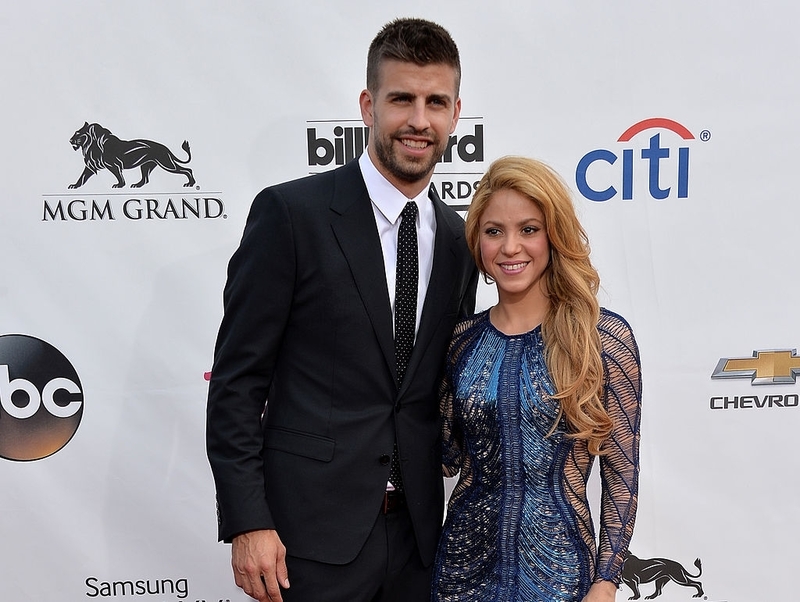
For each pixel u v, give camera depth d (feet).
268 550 3.83
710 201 5.44
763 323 5.54
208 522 5.70
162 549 5.72
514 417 3.87
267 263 3.92
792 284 5.50
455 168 5.42
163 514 5.68
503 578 3.90
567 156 5.40
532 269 3.91
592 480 5.96
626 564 5.80
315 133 5.32
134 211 5.38
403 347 4.16
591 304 3.84
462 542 4.09
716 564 5.77
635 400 3.91
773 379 5.59
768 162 5.39
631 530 3.87
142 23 5.18
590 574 3.84
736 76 5.30
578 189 5.43
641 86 5.32
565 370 3.76
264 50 5.24
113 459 5.62
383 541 4.13
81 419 5.58
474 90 5.32
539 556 3.82
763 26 5.25
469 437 4.03
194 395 5.57
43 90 5.23
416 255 4.16
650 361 5.59
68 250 5.41
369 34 5.22
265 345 3.96
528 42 5.27
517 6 5.24
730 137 5.37
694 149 5.38
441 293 4.24
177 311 5.49
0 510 5.65
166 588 5.76
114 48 5.20
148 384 5.55
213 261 5.44
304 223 3.95
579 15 5.24
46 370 5.51
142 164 5.32
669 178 5.42
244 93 5.27
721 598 5.80
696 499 5.72
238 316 3.98
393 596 4.31
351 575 4.02
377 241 4.08
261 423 4.15
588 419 3.71
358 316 3.97
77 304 5.46
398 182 4.11
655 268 5.50
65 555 5.70
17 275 5.41
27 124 5.26
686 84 5.31
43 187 5.33
